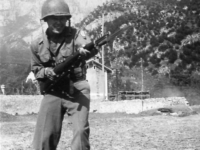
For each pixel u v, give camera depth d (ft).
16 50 320.50
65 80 15.69
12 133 41.42
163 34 316.81
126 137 36.88
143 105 100.73
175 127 45.75
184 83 255.29
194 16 328.90
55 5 15.30
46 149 16.05
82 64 15.79
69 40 15.74
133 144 32.07
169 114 76.54
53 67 15.89
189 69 286.25
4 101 104.32
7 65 248.32
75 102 15.72
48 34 15.84
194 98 219.41
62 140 35.04
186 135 37.29
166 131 41.37
